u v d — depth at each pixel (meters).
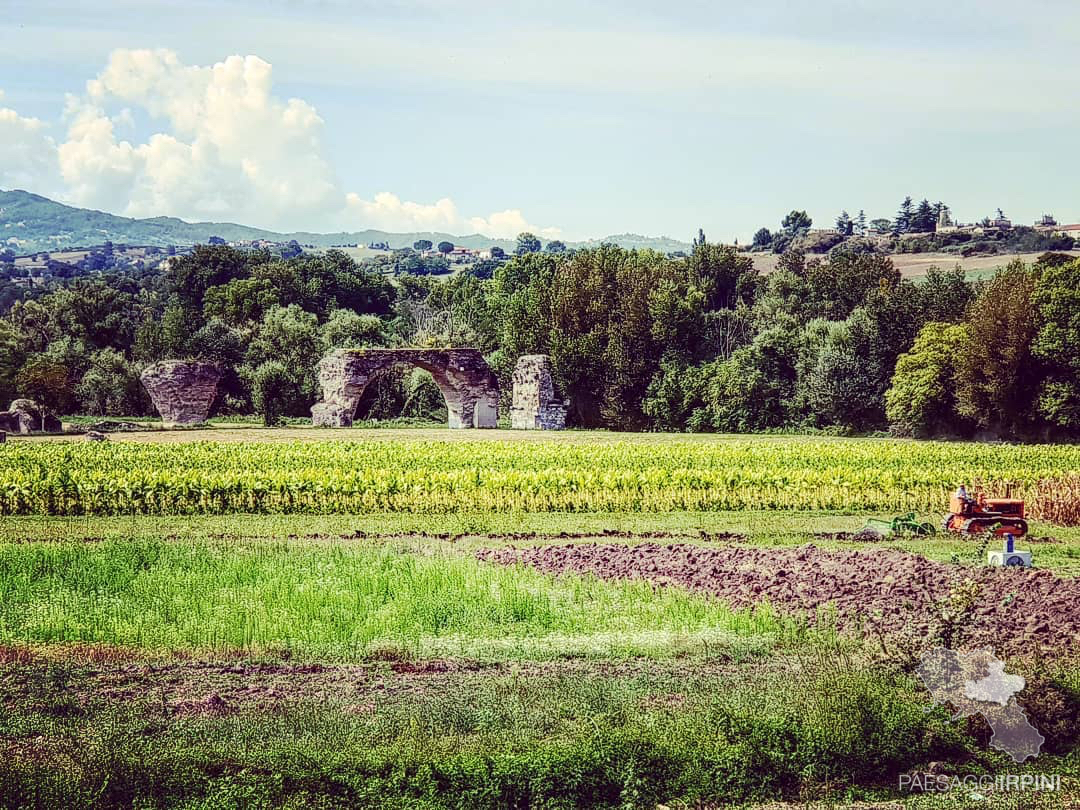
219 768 15.03
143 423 89.06
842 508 43.38
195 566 28.39
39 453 53.50
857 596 25.52
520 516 41.09
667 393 93.00
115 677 19.78
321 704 17.83
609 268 105.25
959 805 14.63
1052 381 77.12
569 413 101.19
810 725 16.03
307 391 99.12
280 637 22.08
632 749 15.43
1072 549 33.88
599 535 36.81
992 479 45.97
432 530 37.53
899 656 18.02
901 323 89.81
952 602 19.50
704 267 128.38
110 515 40.84
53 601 24.61
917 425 83.19
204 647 21.56
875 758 15.73
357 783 14.72
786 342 93.75
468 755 15.20
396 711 17.36
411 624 23.06
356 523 39.06
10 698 18.33
